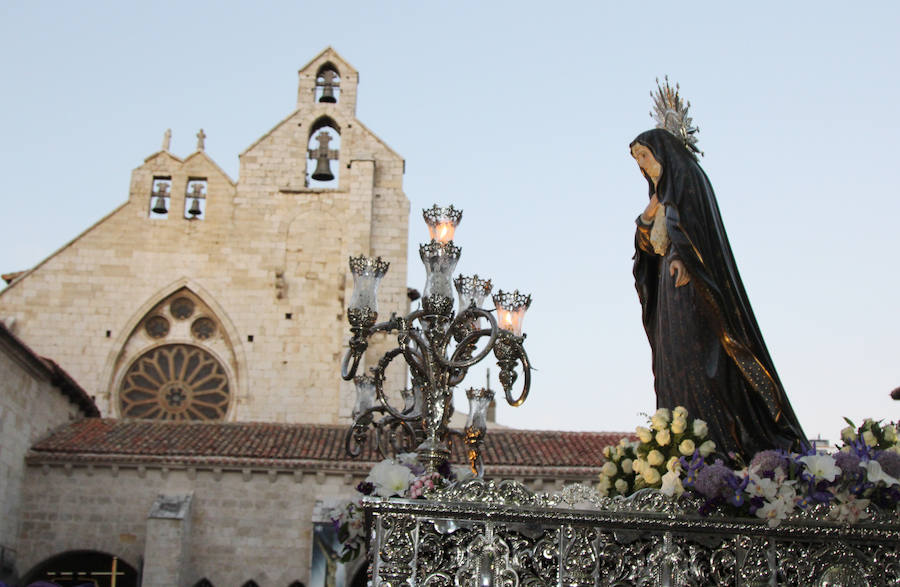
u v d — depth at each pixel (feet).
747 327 33.68
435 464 40.60
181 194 186.60
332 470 125.39
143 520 124.57
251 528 124.36
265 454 126.93
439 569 28.45
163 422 141.90
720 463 29.25
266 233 185.68
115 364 176.65
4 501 118.93
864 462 29.71
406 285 183.11
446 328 44.01
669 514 28.91
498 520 28.71
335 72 201.87
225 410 176.14
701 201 33.99
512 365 48.98
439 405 42.37
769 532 29.12
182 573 119.55
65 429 136.05
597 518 28.60
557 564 28.63
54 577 126.00
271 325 180.04
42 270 179.22
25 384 124.57
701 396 33.22
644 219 35.45
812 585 29.27
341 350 178.91
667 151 34.78
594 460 126.11
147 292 180.55
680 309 33.86
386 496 29.17
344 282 182.50
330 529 120.57
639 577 28.73
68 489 125.29
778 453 29.73
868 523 29.48
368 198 185.16
